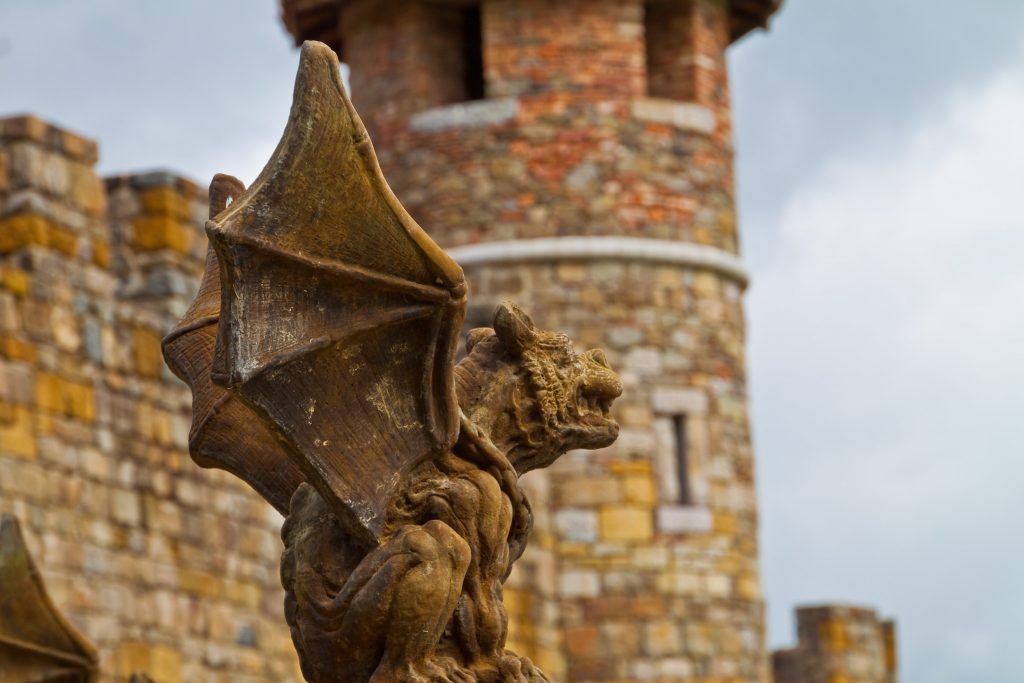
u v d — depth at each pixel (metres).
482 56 25.45
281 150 5.73
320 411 5.91
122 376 18.22
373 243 5.92
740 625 24.03
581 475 23.70
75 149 18.05
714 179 24.62
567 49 24.08
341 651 6.03
